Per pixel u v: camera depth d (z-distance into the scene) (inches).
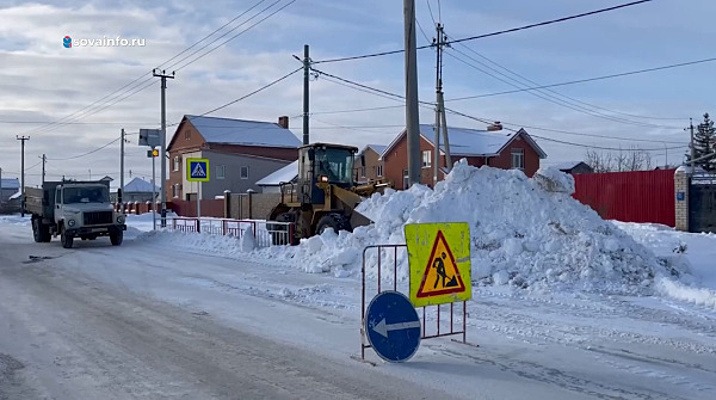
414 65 692.1
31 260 784.9
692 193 869.2
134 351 316.2
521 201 568.4
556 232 533.3
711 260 572.1
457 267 316.8
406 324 292.8
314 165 812.6
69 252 891.4
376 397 242.1
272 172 2679.6
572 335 336.5
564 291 456.8
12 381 268.1
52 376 274.8
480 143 2202.3
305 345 323.6
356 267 595.2
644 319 373.7
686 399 237.1
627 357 294.5
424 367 281.6
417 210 563.2
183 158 2696.9
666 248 623.8
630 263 495.2
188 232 1023.0
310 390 251.8
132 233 1213.1
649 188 1045.8
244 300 459.5
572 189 581.0
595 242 505.4
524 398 239.1
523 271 498.9
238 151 2623.0
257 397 243.9
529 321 370.0
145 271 646.5
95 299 474.9
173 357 303.9
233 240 871.7
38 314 416.8
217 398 243.3
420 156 697.6
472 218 564.4
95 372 280.4
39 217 1111.0
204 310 423.5
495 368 279.0
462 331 335.0
